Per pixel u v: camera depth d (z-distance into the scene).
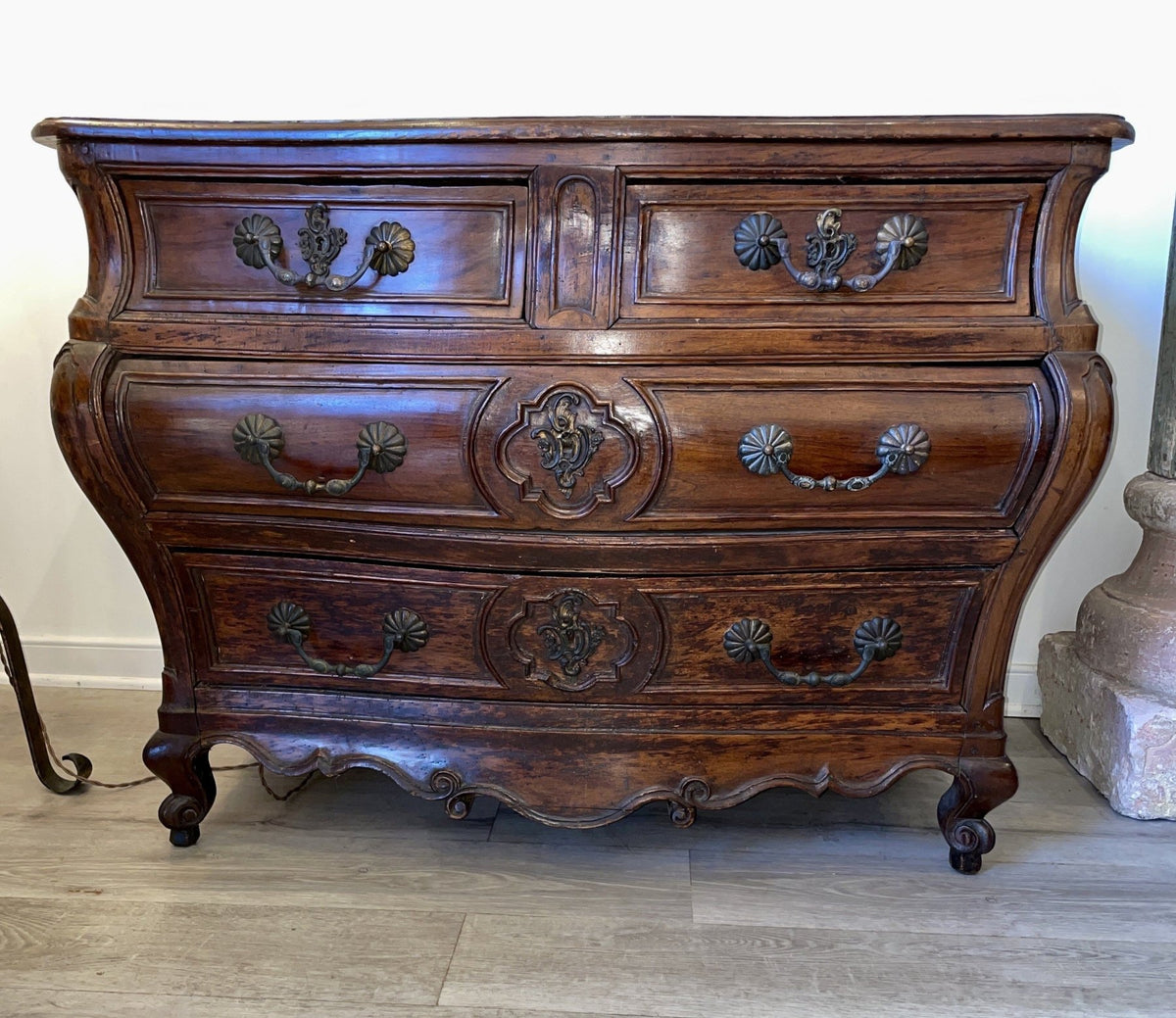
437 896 1.28
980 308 1.10
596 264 1.09
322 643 1.27
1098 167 1.05
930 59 1.67
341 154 1.08
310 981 1.11
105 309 1.15
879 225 1.09
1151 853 1.40
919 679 1.25
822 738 1.25
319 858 1.36
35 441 1.86
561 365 1.11
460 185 1.09
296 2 1.69
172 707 1.31
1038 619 1.88
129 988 1.09
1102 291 1.73
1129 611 1.56
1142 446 1.78
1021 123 1.02
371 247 1.10
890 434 1.09
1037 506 1.13
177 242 1.14
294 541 1.21
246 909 1.24
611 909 1.25
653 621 1.20
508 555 1.17
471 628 1.22
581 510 1.14
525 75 1.71
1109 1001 1.09
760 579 1.18
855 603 1.20
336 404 1.14
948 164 1.05
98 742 1.72
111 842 1.39
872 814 1.51
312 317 1.13
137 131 1.07
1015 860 1.38
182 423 1.15
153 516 1.21
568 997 1.09
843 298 1.10
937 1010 1.08
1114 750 1.52
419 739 1.28
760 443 1.09
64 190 1.75
